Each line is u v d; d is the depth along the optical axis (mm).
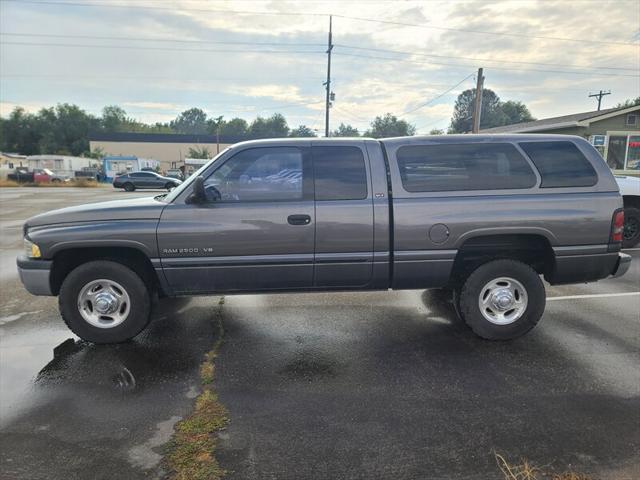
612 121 19828
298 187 4074
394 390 3361
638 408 3098
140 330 4180
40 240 3973
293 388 3398
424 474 2441
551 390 3350
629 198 8430
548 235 4117
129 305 4121
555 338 4363
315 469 2480
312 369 3721
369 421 2947
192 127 163750
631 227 8484
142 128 123688
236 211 3975
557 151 4250
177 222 3957
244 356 3977
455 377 3566
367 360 3893
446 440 2740
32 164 64688
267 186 4078
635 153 19984
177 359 3910
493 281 4242
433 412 3057
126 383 3475
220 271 4039
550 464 2521
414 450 2645
